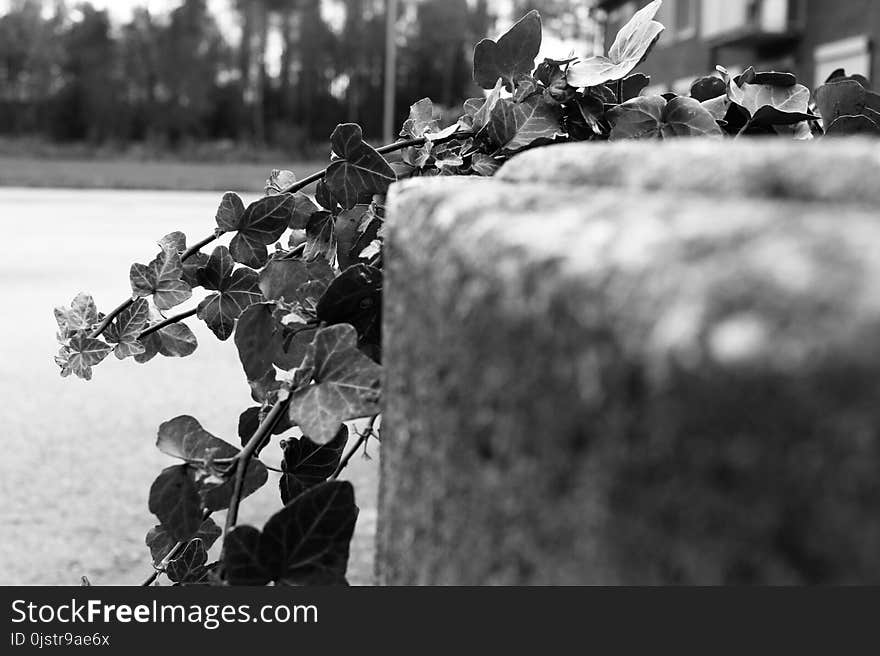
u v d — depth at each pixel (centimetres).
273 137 4616
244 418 83
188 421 72
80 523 313
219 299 93
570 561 30
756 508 23
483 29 4716
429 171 91
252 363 81
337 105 4744
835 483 21
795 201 31
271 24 4656
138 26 4459
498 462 35
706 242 27
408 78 4753
